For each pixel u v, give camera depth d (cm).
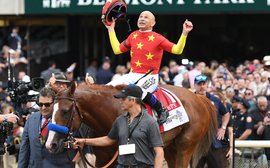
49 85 1128
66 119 1060
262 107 1606
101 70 2206
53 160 1064
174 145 1256
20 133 1559
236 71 2266
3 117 1137
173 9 2239
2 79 2269
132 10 2247
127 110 992
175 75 2134
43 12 2300
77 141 1032
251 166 1412
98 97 1134
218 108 1415
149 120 988
